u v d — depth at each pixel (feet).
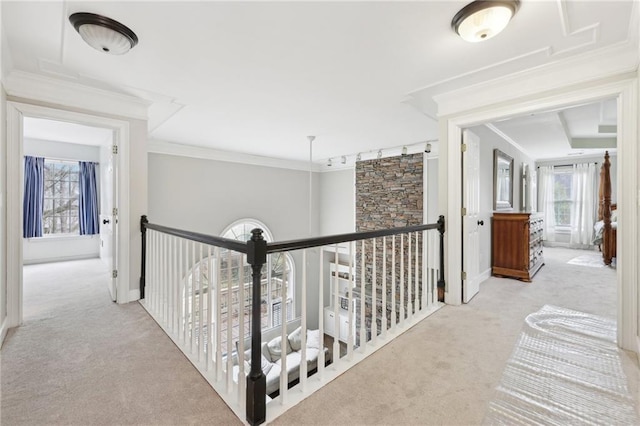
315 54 6.87
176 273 7.42
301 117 11.68
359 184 21.77
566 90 7.39
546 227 25.29
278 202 21.93
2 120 7.18
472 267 10.56
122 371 5.84
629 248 6.63
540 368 5.96
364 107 10.48
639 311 6.27
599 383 5.46
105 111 9.23
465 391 5.24
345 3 5.13
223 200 18.97
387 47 6.57
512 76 7.95
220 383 5.44
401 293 8.01
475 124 9.27
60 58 7.01
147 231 9.69
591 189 23.12
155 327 7.88
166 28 5.83
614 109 12.17
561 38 6.22
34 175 17.19
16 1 4.99
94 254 19.19
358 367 5.98
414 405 4.88
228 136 14.85
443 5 5.20
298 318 22.45
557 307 9.52
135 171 9.86
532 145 18.33
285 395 4.91
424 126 13.02
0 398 5.00
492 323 8.22
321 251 5.63
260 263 4.46
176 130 13.69
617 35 6.10
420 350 6.70
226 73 7.81
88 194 18.97
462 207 9.89
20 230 7.98
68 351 6.61
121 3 5.10
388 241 18.97
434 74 7.92
